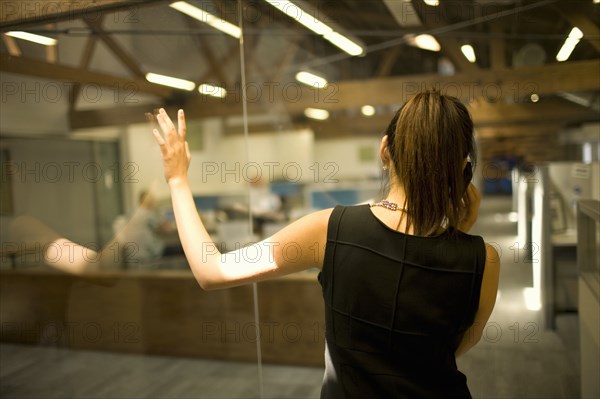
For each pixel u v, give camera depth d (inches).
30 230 75.2
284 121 209.9
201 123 250.1
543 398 50.1
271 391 69.9
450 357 29.0
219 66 147.6
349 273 28.3
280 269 30.1
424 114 27.3
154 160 130.6
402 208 29.0
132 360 79.7
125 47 109.5
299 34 150.7
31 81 83.0
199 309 85.7
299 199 187.6
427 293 27.5
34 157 84.7
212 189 211.8
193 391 71.9
